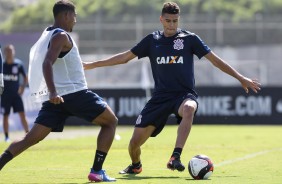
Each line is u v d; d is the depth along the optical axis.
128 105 84.38
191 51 30.69
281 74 106.19
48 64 24.70
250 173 30.64
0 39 95.81
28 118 75.31
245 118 84.25
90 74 106.12
